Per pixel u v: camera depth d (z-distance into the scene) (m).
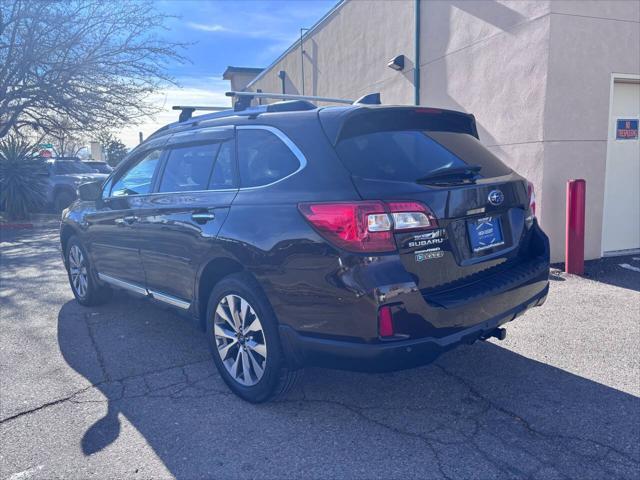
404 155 3.22
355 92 12.22
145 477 2.83
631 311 5.15
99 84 15.55
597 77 6.71
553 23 6.41
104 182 5.34
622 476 2.73
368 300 2.82
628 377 3.81
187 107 4.66
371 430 3.21
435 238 3.04
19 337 4.95
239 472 2.84
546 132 6.59
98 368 4.20
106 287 5.64
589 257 7.04
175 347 4.61
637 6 6.76
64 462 2.97
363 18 11.54
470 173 3.38
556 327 4.79
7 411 3.54
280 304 3.17
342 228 2.87
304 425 3.28
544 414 3.34
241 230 3.37
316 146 3.19
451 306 3.00
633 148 7.13
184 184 4.12
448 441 3.07
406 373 3.96
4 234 12.95
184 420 3.37
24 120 16.75
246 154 3.63
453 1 8.19
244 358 3.54
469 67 7.93
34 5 14.30
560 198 6.78
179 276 4.08
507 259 3.60
